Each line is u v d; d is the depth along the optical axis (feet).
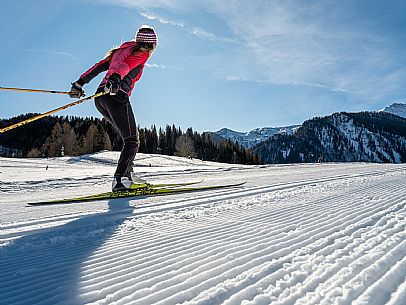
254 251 7.03
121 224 10.66
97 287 5.41
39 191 25.88
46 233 9.72
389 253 6.32
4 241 8.93
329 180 23.26
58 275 6.12
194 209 12.80
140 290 5.18
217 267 6.11
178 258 6.81
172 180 30.40
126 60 14.29
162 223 10.60
